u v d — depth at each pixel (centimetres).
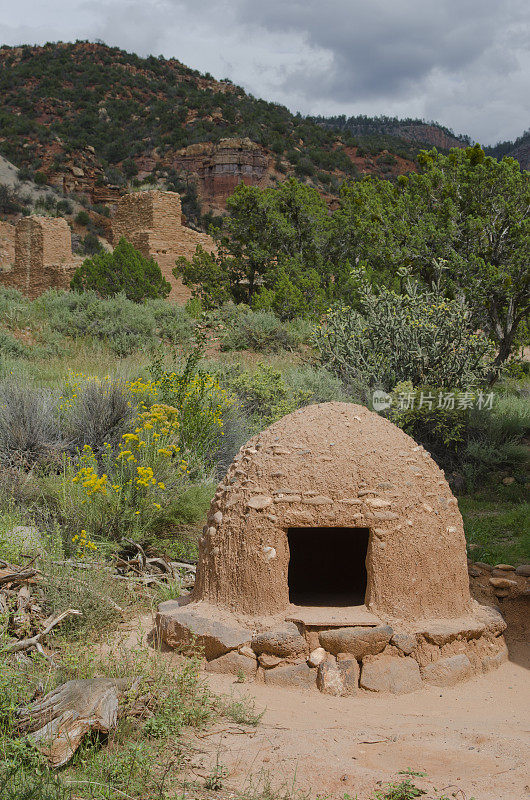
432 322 1339
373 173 10519
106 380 1030
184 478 798
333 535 627
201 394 938
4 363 1344
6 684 347
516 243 1805
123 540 670
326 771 311
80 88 10888
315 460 478
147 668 418
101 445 895
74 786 296
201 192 8706
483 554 756
